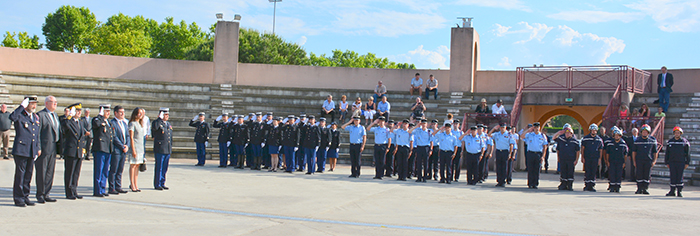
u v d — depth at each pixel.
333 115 23.42
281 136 16.67
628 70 21.50
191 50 49.88
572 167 13.85
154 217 7.71
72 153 9.19
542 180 17.05
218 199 9.79
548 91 22.39
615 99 20.50
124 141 10.29
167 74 27.66
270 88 26.72
